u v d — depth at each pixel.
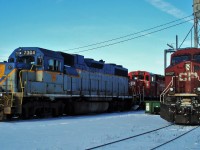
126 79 31.83
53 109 21.52
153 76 36.25
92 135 12.17
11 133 12.38
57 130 13.63
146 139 11.29
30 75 19.05
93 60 26.77
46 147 9.34
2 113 17.52
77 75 23.73
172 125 16.56
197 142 10.64
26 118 18.81
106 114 25.53
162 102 17.50
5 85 18.14
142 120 19.52
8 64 18.31
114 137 11.63
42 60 19.75
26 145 9.66
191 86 17.19
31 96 18.73
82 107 24.30
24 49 20.00
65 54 22.92
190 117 16.06
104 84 27.61
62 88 21.77
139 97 33.44
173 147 9.60
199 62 17.55
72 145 9.79
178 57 18.55
